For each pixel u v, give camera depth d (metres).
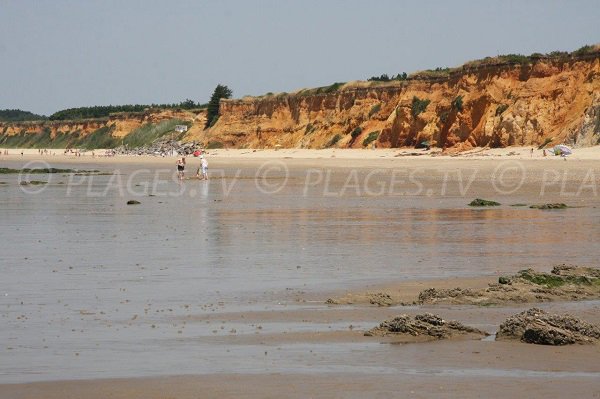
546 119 171.75
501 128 175.38
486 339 23.47
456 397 17.48
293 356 21.53
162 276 35.88
